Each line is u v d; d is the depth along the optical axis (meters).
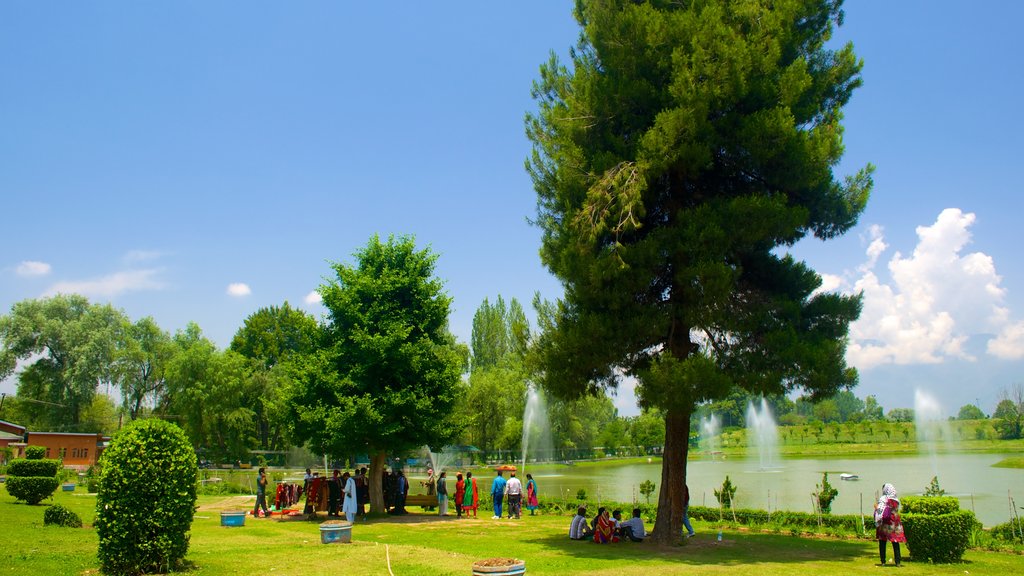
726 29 14.85
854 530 18.70
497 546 16.16
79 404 68.94
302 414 24.27
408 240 26.95
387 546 14.58
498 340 83.00
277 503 24.81
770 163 15.59
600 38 16.88
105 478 11.02
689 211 15.60
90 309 71.81
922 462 67.75
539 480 52.81
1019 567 12.90
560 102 17.75
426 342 25.28
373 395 24.41
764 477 51.16
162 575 10.94
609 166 15.84
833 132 15.61
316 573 11.34
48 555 12.42
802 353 14.62
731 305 15.95
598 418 90.12
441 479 24.77
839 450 96.12
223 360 64.50
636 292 16.22
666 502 16.75
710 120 15.73
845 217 16.70
